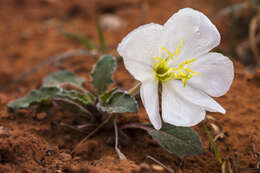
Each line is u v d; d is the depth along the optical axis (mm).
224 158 476
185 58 463
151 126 478
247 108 522
